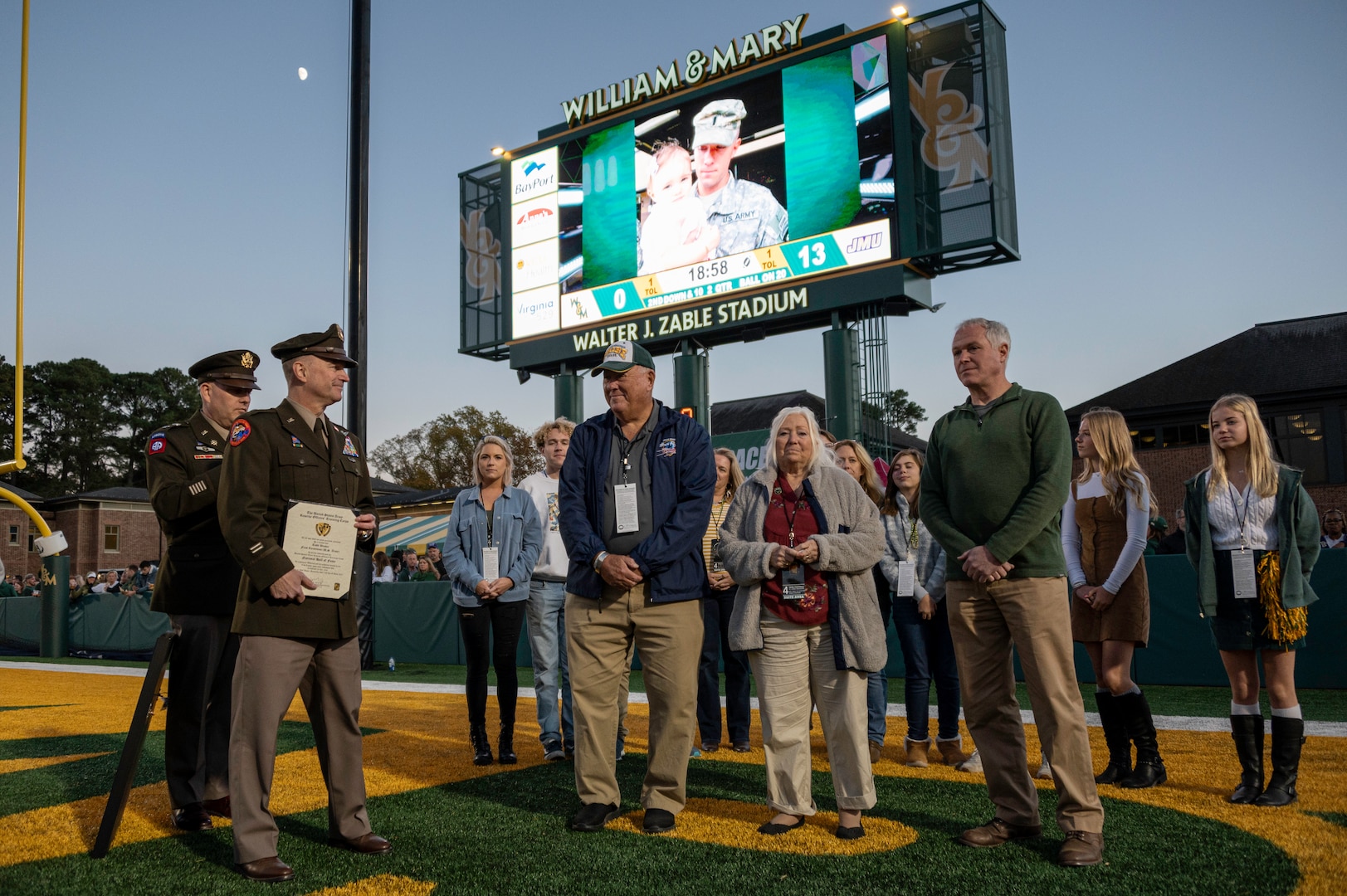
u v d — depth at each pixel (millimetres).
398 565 15680
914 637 4824
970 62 16766
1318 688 7160
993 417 3379
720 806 3865
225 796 3764
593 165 21859
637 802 3943
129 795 4145
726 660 5219
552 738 5020
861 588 3463
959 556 3336
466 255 24344
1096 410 4461
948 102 16922
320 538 3188
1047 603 3164
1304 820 3475
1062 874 2863
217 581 3658
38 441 63125
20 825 3605
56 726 6438
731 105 19688
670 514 3676
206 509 3715
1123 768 4168
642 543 3582
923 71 17234
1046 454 3246
